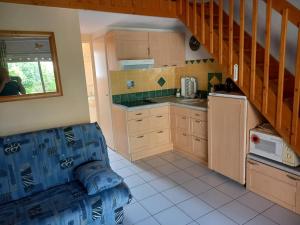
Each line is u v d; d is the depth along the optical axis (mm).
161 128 3920
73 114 2674
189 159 3660
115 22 3311
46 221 1704
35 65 2375
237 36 2959
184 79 4293
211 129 2980
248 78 2402
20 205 1915
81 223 1830
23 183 2057
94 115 5625
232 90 2865
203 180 2980
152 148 3883
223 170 2928
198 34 2930
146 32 3738
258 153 2518
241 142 2607
